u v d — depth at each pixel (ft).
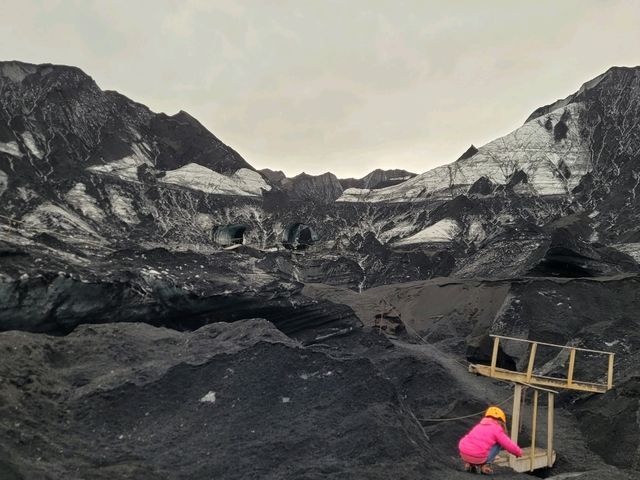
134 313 57.77
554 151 301.63
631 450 36.40
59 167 232.73
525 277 92.22
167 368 37.35
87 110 284.00
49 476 23.84
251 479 28.09
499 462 32.19
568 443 39.91
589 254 89.86
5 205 187.52
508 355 60.80
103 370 38.70
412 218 279.69
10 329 49.29
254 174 319.27
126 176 255.70
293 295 70.64
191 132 337.31
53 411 32.09
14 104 253.24
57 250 59.88
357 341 69.05
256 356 37.91
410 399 50.78
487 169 302.04
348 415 33.37
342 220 281.54
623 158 278.05
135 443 31.32
